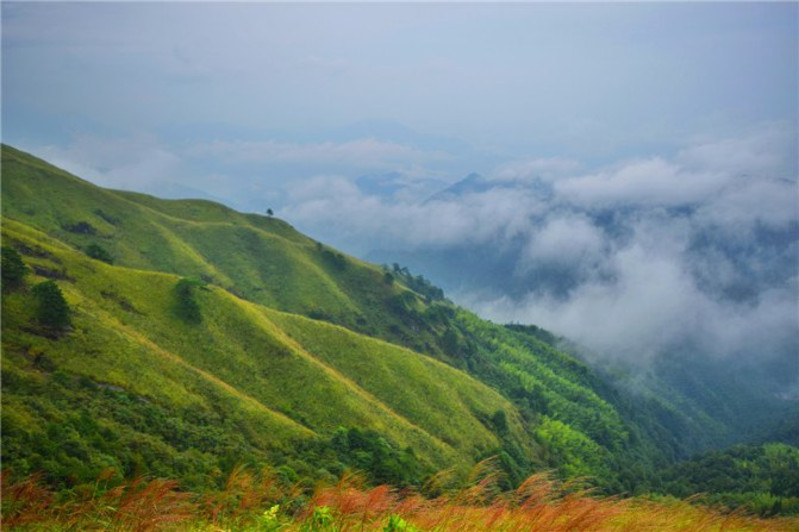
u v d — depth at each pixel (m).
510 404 154.12
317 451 72.44
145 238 181.75
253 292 180.00
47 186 179.12
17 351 66.50
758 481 133.88
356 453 73.75
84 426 49.62
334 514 8.40
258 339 107.88
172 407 70.00
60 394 59.25
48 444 40.00
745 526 11.95
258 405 82.75
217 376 94.19
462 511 8.55
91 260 106.31
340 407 96.94
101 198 189.12
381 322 188.50
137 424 59.44
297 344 121.44
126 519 8.87
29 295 76.38
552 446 150.38
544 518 8.20
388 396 120.25
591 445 164.38
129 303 99.75
